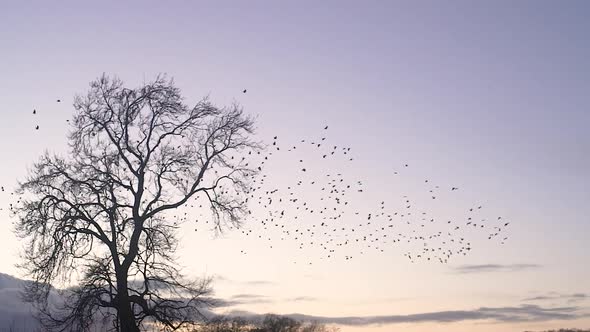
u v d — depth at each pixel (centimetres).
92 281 3647
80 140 3862
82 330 3584
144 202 3844
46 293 3691
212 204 3994
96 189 3775
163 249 3803
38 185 3800
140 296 3688
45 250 3700
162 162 3894
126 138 3856
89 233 3716
